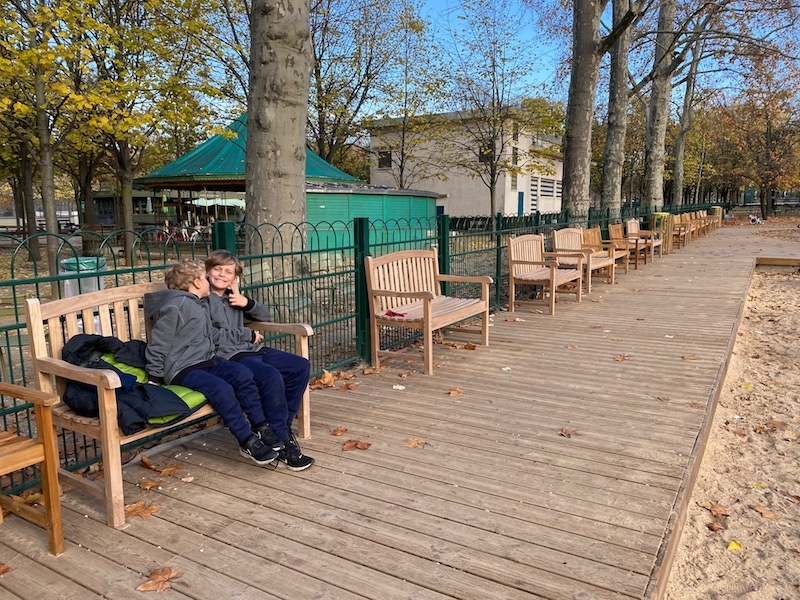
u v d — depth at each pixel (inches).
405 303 228.8
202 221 1000.2
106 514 112.0
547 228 410.3
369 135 1040.2
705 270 481.4
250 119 248.4
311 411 167.3
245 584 90.5
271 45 239.5
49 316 113.3
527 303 324.2
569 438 145.6
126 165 674.8
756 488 145.7
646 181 891.4
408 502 114.7
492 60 909.8
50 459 97.2
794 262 551.5
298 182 253.0
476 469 128.8
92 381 103.3
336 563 95.4
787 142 1453.0
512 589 88.0
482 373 203.6
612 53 633.0
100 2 498.3
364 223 208.8
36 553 100.0
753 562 115.5
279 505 114.5
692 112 1334.9
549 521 106.8
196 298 129.6
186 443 145.8
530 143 1180.5
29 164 759.1
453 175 1170.6
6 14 413.4
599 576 90.4
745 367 257.0
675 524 104.8
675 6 799.7
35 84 437.4
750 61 681.6
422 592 87.8
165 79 499.5
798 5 608.7
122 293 128.2
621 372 202.5
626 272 475.8
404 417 161.8
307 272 210.4
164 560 97.1
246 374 126.9
